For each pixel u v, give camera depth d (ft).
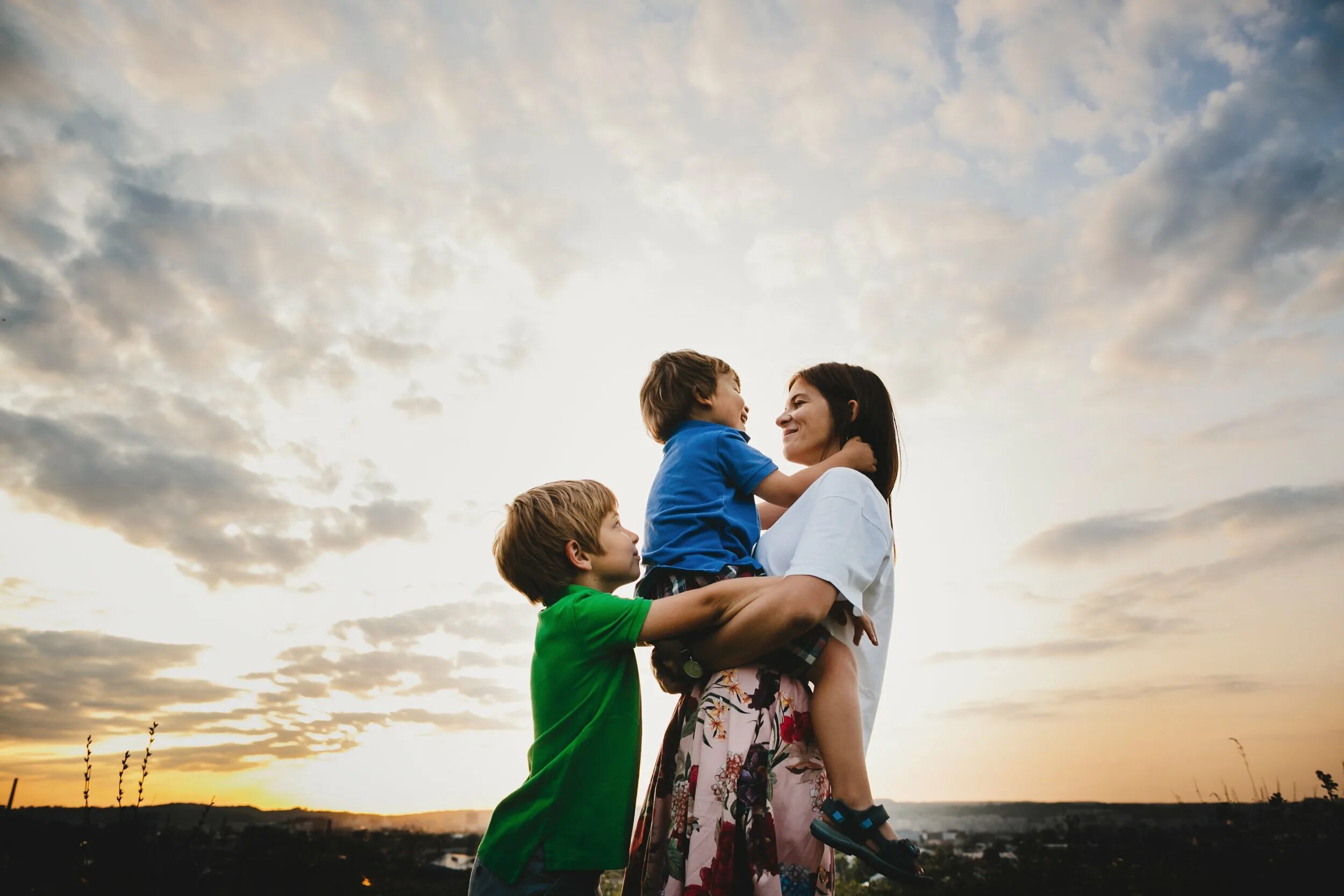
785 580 4.78
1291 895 12.85
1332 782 14.46
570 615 5.34
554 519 5.87
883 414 6.55
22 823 12.12
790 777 4.75
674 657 5.32
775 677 4.95
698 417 6.68
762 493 5.89
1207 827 16.57
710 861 4.46
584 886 4.90
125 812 12.65
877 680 5.48
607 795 4.97
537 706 5.44
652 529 5.77
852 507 5.12
